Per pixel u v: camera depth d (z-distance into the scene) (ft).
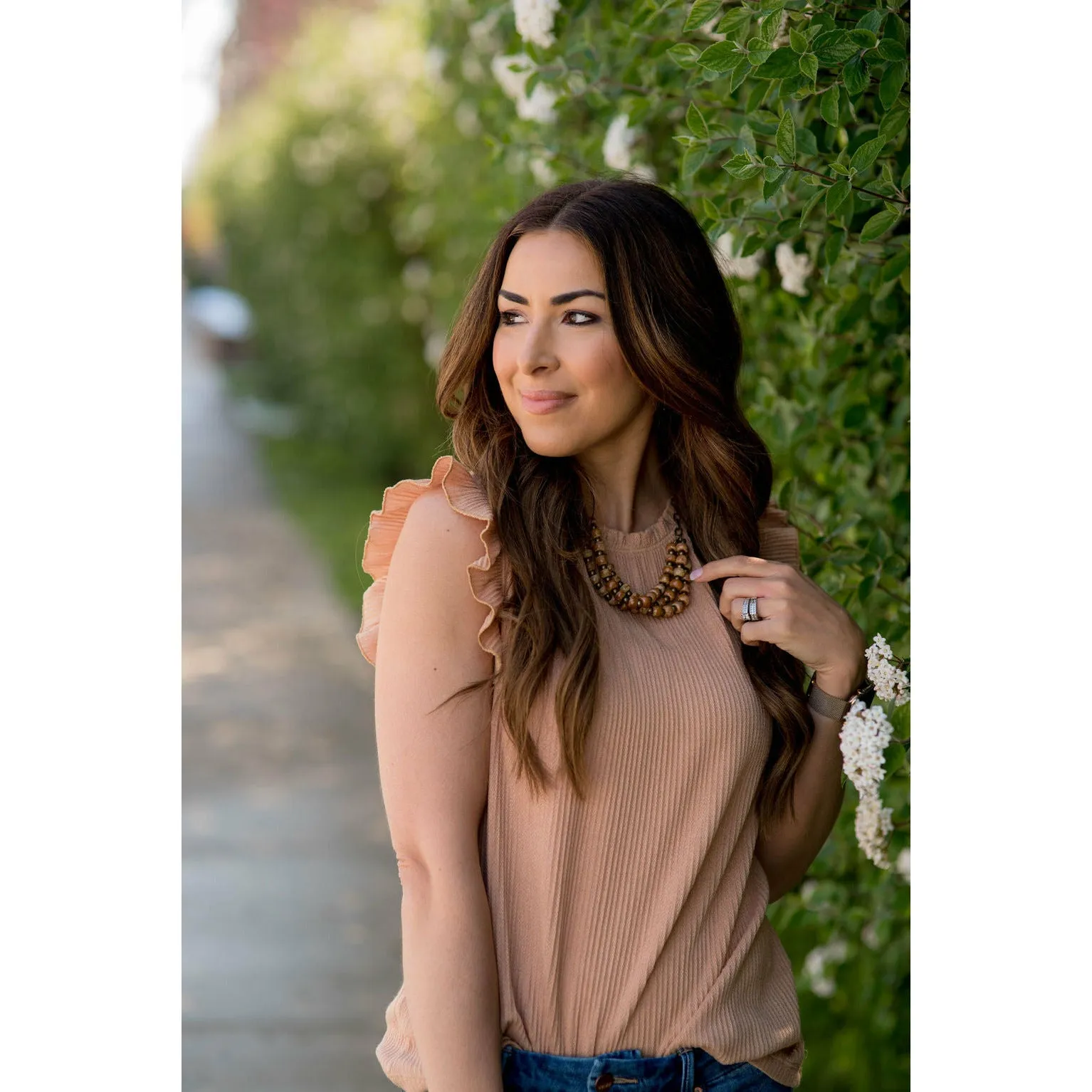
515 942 5.75
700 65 6.78
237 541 41.55
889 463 9.02
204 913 16.90
